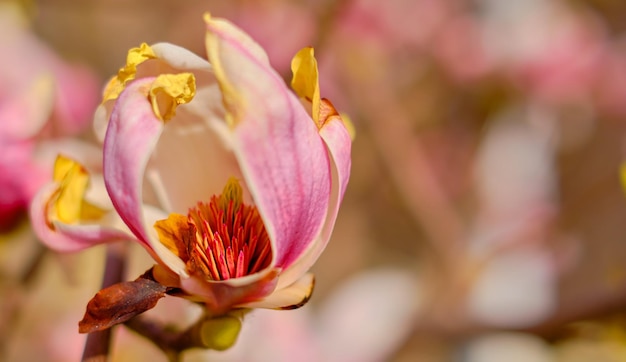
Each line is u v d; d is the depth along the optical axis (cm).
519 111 111
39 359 78
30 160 56
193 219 43
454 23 110
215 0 90
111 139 40
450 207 100
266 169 39
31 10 88
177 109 43
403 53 109
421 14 108
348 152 41
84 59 105
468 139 112
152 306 41
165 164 44
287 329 83
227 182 44
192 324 43
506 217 104
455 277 87
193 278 41
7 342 60
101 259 62
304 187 40
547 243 98
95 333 44
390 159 97
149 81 40
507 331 63
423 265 98
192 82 40
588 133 110
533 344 91
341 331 90
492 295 93
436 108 112
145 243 41
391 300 95
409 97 111
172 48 41
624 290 56
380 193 110
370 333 90
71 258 60
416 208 94
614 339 57
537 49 110
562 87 109
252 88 39
